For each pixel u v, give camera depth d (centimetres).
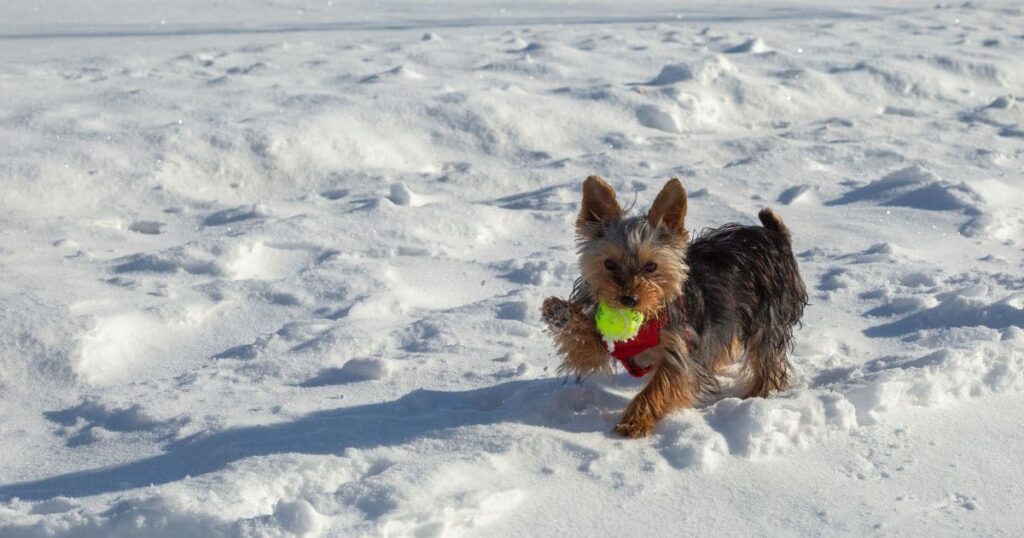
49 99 398
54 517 173
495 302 246
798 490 181
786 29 625
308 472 183
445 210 302
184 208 313
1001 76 481
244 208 309
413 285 262
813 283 258
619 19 703
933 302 241
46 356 226
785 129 409
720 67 445
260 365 224
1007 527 173
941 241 283
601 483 182
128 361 230
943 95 455
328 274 263
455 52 525
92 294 251
